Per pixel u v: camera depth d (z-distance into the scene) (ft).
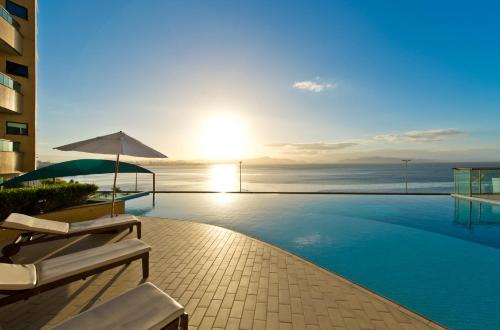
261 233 31.86
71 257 12.78
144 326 7.81
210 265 17.33
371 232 32.01
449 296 16.48
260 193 65.72
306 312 11.85
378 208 46.85
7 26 49.49
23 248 20.42
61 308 11.93
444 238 29.68
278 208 47.24
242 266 17.21
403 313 11.84
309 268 16.96
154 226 28.48
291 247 26.61
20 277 10.39
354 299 13.05
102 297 12.91
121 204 30.50
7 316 11.27
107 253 13.52
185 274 15.84
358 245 27.17
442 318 14.10
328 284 14.69
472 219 38.52
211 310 11.96
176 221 31.17
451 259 23.13
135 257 13.99
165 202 53.78
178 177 267.39
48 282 10.65
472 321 13.83
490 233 31.22
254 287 14.26
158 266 17.02
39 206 24.54
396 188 122.62
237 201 55.11
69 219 26.13
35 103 58.13
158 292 9.49
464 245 27.09
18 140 55.36
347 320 11.27
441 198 56.70
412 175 308.81
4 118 53.42
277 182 181.16
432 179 230.68
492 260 22.76
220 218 39.96
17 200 23.15
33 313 11.53
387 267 21.33
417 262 22.40
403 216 40.70
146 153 21.58
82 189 29.53
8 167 46.93
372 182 187.01
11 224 15.92
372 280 18.90
